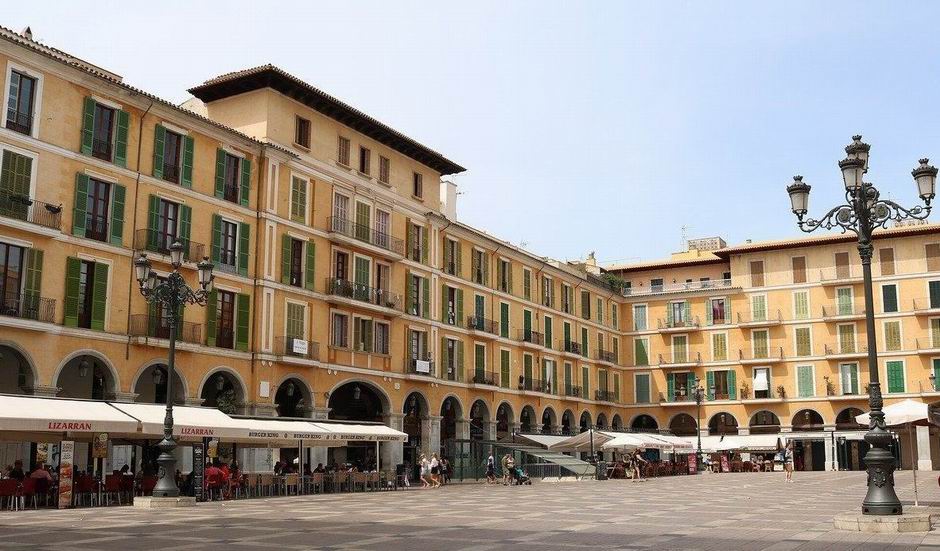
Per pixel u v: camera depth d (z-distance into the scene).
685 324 77.25
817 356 71.75
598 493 33.72
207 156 39.22
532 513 22.38
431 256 53.38
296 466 39.81
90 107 34.44
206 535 16.41
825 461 70.50
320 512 23.02
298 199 43.41
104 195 35.00
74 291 33.06
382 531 17.23
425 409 51.59
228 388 41.19
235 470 32.94
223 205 39.62
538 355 64.56
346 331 45.81
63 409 26.95
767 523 18.83
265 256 41.00
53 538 15.82
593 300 74.88
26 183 31.97
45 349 31.92
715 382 75.62
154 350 35.91
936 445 68.25
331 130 46.09
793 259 74.00
